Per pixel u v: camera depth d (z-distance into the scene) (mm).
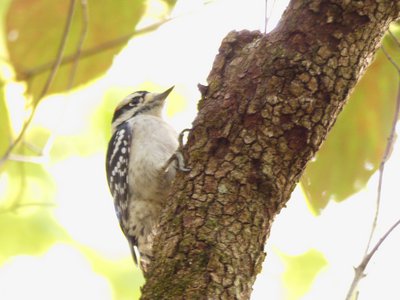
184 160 7922
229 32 8477
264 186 7590
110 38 10531
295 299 15172
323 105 7641
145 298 7094
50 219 16047
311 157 7742
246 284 7191
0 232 15797
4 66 11984
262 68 7816
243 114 7758
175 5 10398
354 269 7074
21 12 10430
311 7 7781
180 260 7199
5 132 11602
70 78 10016
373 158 10211
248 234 7387
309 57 7660
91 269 16250
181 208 7566
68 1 10414
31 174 15766
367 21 7648
